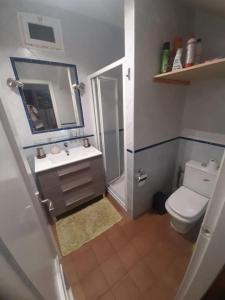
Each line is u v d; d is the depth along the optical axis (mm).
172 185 2189
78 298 1180
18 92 1666
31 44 1604
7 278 278
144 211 1936
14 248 290
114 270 1340
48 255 586
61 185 1722
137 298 1156
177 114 1739
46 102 1854
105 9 1691
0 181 270
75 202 1911
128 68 1252
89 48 1945
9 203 303
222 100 1446
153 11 1172
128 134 1479
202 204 1496
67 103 1993
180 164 2014
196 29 1498
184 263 1363
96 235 1674
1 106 413
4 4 1419
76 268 1372
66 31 1750
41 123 1878
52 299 484
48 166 1610
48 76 1790
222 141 1530
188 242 1543
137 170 1601
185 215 1384
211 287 596
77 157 1820
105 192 2252
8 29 1479
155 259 1408
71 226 1796
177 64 1217
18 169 429
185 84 1617
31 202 504
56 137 2012
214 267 494
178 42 1295
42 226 612
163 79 1409
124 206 1957
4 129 383
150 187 1855
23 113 1745
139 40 1159
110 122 2270
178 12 1335
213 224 417
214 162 1540
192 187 1698
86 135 2248
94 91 2025
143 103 1375
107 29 2014
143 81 1301
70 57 1850
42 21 1599
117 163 2506
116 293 1192
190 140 1811
